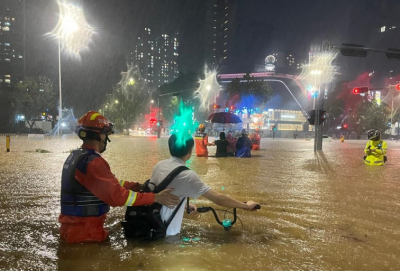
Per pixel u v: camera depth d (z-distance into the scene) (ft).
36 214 14.65
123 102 183.62
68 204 10.54
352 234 12.19
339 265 9.18
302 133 244.83
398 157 51.96
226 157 47.93
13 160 39.27
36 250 10.02
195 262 9.20
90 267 8.81
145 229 10.84
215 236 11.65
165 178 10.77
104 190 9.73
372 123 205.87
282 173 30.17
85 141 10.64
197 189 10.80
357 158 48.24
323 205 17.12
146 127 236.84
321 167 35.53
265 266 9.02
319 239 11.52
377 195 19.92
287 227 12.98
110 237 11.26
